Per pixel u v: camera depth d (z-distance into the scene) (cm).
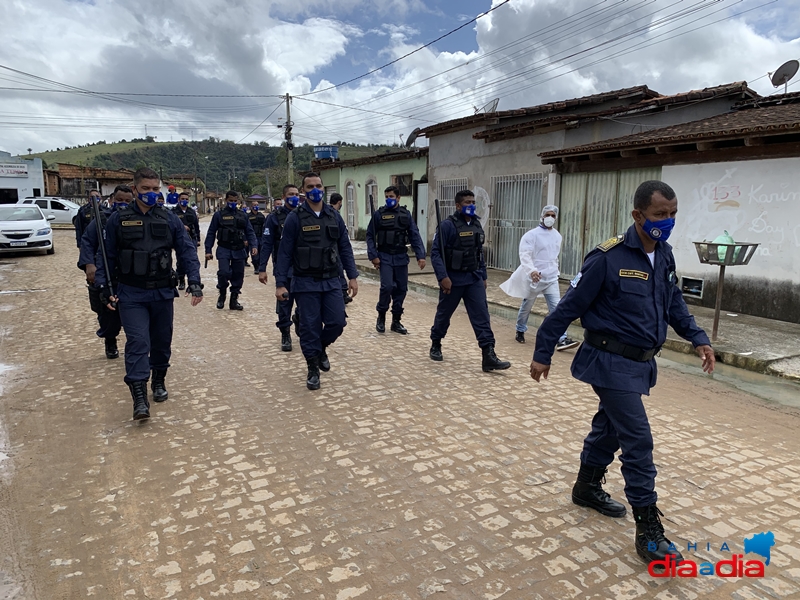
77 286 1109
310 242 502
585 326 282
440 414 459
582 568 263
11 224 1603
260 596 244
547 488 339
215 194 7738
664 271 271
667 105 1077
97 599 243
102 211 795
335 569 262
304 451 388
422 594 245
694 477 358
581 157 1105
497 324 842
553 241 681
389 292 729
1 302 941
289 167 3134
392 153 1922
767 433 437
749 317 845
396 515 308
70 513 311
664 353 691
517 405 483
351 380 545
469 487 339
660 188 253
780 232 815
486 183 1428
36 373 560
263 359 617
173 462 371
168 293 451
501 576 257
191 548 279
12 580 256
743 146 844
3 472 359
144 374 436
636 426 263
